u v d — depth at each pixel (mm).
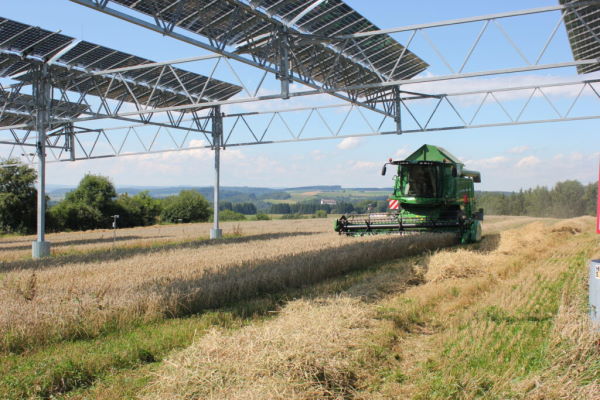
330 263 12711
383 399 5289
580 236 23766
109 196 56688
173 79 22719
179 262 14141
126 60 20312
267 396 4996
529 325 7445
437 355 6457
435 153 19047
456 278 11641
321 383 5504
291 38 15883
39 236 19766
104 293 8930
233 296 9891
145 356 6629
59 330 7340
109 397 5379
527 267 13203
